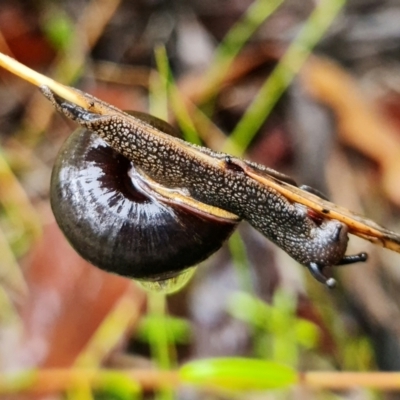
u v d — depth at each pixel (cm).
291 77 22
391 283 20
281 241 16
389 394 20
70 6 25
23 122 23
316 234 16
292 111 22
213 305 20
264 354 20
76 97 15
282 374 18
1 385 19
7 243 21
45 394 19
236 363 18
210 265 20
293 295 20
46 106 23
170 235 16
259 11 24
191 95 22
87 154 16
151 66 24
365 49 25
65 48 24
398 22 25
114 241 16
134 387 19
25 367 19
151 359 20
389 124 22
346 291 20
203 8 25
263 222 16
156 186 16
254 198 16
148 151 15
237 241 20
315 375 18
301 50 23
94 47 24
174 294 20
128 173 16
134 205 16
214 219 16
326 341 20
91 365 19
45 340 19
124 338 19
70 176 16
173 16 25
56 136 23
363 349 20
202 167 15
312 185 21
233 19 24
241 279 20
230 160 15
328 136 22
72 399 19
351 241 20
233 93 23
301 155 22
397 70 24
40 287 20
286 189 16
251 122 22
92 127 15
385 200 21
